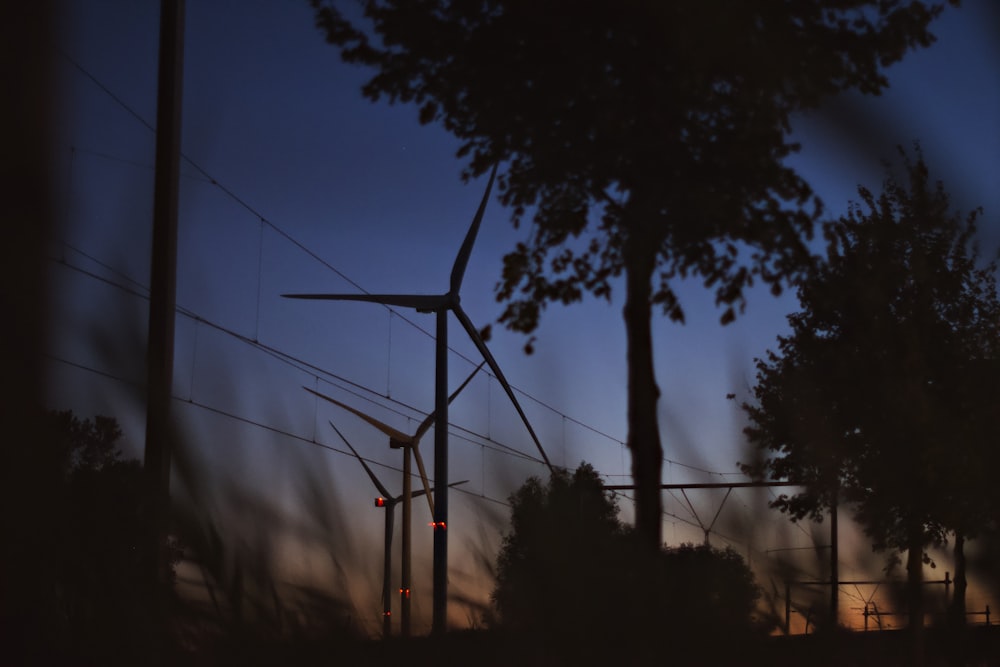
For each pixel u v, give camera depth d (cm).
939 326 1530
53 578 509
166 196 1038
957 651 1035
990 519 1404
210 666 493
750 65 794
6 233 564
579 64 785
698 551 677
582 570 653
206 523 517
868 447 1456
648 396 712
